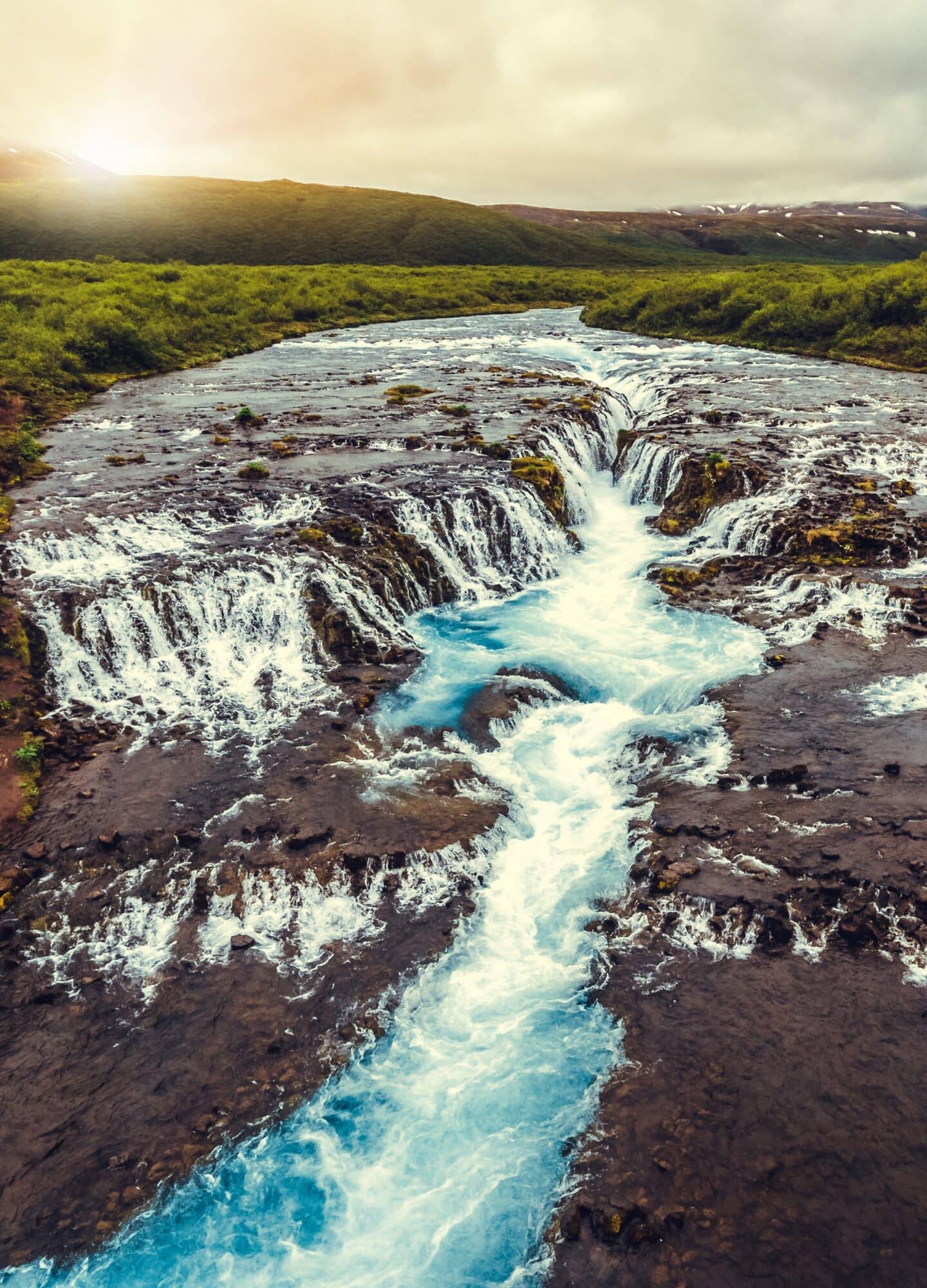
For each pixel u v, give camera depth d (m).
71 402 42.16
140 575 22.81
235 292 72.00
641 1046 12.33
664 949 13.83
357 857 15.37
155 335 54.06
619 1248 9.98
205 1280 10.08
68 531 24.88
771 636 22.58
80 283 64.69
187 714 19.92
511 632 24.17
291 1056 12.49
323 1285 9.98
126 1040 12.70
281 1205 10.76
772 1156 10.67
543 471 30.53
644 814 16.73
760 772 17.23
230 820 16.42
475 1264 10.05
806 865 14.68
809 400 41.47
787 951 13.40
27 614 21.14
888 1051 11.73
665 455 33.25
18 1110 11.73
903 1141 10.66
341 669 21.81
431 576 26.08
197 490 28.66
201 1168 11.14
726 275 75.62
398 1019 13.06
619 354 58.22
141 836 16.03
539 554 28.53
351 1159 11.23
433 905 15.02
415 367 52.31
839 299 58.28
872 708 18.95
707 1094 11.51
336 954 14.07
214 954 14.01
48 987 13.48
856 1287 9.34
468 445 33.53
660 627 23.89
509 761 18.72
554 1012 13.06
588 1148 11.09
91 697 20.39
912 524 26.34
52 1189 10.88
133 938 14.26
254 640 22.52
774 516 27.58
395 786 17.50
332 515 26.56
